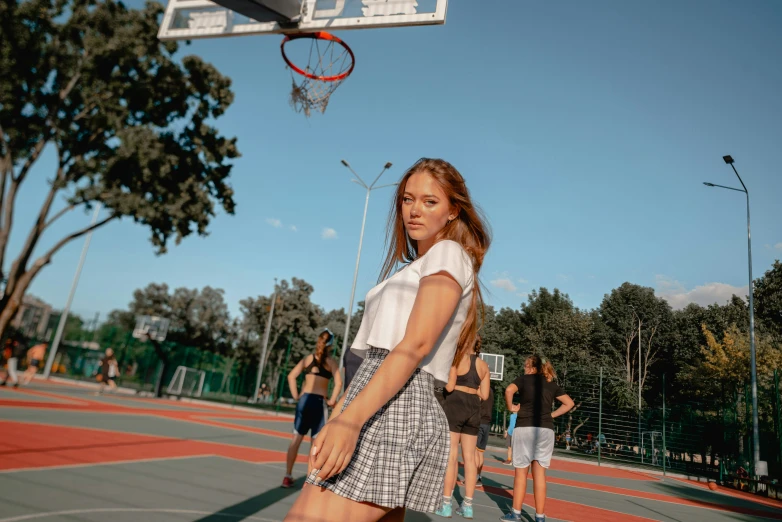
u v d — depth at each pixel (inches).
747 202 722.2
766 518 341.4
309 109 261.6
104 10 840.9
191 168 938.7
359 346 50.6
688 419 803.4
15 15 794.2
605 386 919.7
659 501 367.6
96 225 877.2
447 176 51.1
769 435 653.9
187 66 932.6
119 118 845.8
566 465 689.0
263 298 1963.6
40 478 170.6
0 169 832.3
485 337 1363.2
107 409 513.3
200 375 1129.4
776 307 1508.4
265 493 197.6
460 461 481.4
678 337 1583.4
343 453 35.1
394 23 201.6
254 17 217.6
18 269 820.6
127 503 152.9
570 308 1476.4
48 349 1045.2
